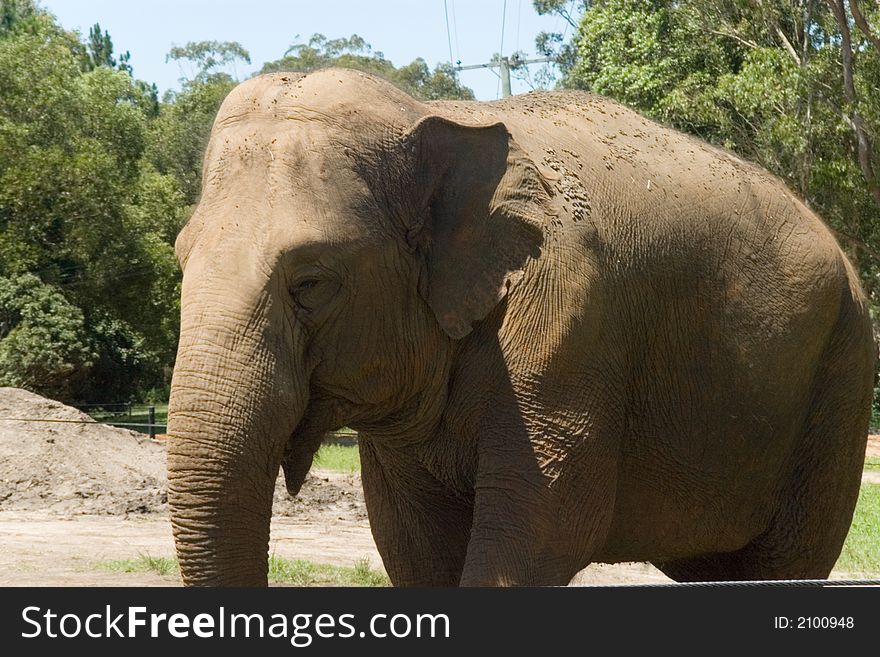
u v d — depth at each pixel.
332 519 15.66
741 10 29.44
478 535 4.95
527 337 4.93
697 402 5.77
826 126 26.50
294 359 4.39
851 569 11.23
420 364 4.89
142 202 39.53
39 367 33.22
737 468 6.04
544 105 5.80
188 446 4.12
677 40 32.12
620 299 5.32
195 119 54.91
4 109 36.97
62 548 11.72
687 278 5.65
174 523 4.12
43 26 48.69
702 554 6.30
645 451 5.68
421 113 4.93
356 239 4.51
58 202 35.31
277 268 4.34
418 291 4.80
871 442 28.06
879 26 25.92
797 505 6.44
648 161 5.76
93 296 36.81
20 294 34.25
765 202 6.18
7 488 16.41
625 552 5.93
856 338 6.52
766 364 5.98
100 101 39.75
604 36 34.09
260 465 4.21
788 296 6.05
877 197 25.86
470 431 5.07
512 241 4.90
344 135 4.62
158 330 38.19
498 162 4.92
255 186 4.44
